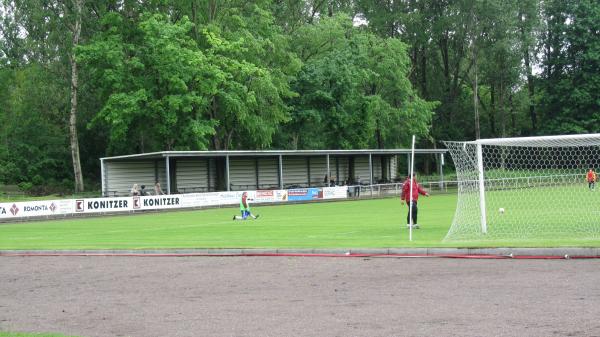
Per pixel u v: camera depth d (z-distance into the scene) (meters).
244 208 32.03
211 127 51.97
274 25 59.94
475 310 9.36
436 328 8.38
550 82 78.69
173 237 22.56
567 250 14.21
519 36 71.00
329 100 60.16
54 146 64.44
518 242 16.11
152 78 51.91
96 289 12.92
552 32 78.12
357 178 63.22
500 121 77.12
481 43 71.19
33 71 59.09
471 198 21.52
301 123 61.91
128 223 32.22
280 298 11.05
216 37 52.91
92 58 50.28
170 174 51.41
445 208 35.97
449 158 82.56
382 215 31.33
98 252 18.84
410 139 68.69
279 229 24.55
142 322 9.57
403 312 9.45
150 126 53.50
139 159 49.03
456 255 15.09
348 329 8.55
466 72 77.38
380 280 12.40
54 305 11.36
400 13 71.56
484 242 16.53
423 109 66.94
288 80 58.66
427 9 74.69
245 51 53.62
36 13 53.38
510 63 70.88
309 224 26.77
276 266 14.98
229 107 52.62
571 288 10.68
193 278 13.77
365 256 15.84
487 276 12.23
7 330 9.34
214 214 38.03
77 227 30.64
